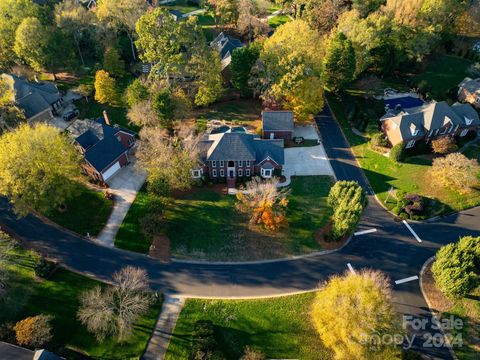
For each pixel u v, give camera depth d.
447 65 97.69
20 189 52.25
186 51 87.50
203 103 77.25
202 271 51.75
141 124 71.19
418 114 71.25
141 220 53.69
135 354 42.88
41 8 93.31
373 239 56.56
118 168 66.31
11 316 45.91
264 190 56.69
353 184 54.25
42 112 76.62
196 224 57.47
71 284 49.47
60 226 57.34
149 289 49.09
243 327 45.41
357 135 76.94
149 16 70.94
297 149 72.94
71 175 57.62
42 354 37.59
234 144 62.91
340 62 80.44
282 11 124.19
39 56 82.69
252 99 85.69
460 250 47.06
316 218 59.06
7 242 53.91
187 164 58.69
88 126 65.75
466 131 74.88
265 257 53.69
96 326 41.00
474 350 43.78
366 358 38.00
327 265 52.88
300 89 73.69
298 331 45.22
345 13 89.19
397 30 85.25
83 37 97.31
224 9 106.31
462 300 48.62
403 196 61.50
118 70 87.81
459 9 93.88
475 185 64.69
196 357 40.56
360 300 38.78
